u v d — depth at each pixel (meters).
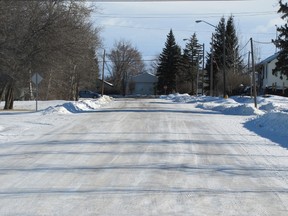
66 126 21.03
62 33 37.16
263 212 7.17
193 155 12.76
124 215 6.89
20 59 35.47
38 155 12.55
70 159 11.91
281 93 65.38
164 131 19.09
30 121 23.31
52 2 38.00
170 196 8.09
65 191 8.39
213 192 8.45
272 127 19.83
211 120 25.66
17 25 34.56
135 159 11.96
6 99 43.41
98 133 18.09
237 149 14.02
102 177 9.62
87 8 40.12
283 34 50.00
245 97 52.72
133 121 24.09
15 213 6.96
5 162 11.44
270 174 10.20
